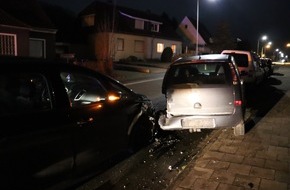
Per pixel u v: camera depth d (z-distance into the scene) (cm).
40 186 343
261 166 457
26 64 354
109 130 455
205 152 520
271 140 575
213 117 565
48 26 2120
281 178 417
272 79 1717
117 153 483
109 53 2838
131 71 2414
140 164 500
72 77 491
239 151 520
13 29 1833
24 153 322
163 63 3400
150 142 598
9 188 310
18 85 347
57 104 372
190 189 394
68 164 379
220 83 563
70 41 3422
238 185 400
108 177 454
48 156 350
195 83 570
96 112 429
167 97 590
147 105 581
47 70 376
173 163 504
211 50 5262
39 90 368
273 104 930
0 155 300
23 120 329
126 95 523
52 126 354
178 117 581
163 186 427
